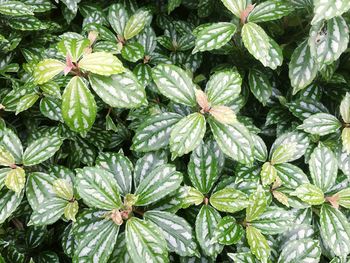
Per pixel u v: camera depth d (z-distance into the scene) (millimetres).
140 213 384
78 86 357
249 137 383
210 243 380
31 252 471
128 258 382
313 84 505
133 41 506
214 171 407
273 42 442
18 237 472
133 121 508
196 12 601
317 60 428
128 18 506
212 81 394
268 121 506
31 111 502
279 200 417
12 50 513
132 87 367
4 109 447
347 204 403
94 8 552
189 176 406
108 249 357
